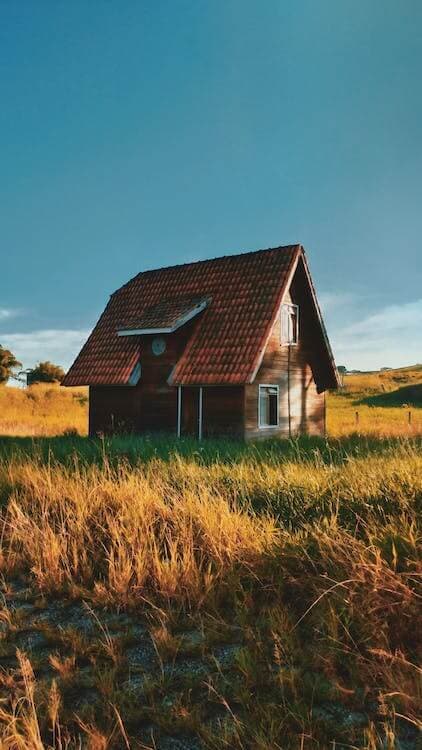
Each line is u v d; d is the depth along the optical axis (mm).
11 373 65438
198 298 24438
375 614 4434
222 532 6203
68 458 11578
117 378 24766
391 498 6375
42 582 6047
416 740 3373
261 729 3434
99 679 4133
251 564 5582
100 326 28156
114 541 6461
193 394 23031
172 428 23562
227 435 21781
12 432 27031
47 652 4727
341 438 16344
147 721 3729
